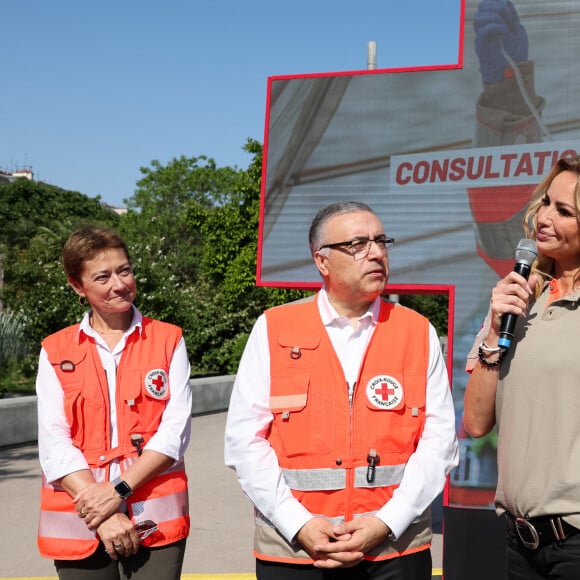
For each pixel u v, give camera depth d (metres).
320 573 2.77
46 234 28.48
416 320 3.00
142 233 46.16
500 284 2.67
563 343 2.54
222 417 13.81
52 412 3.11
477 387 2.79
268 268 6.11
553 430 2.51
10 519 7.01
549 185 2.76
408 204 5.79
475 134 5.66
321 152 6.01
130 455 3.08
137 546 2.98
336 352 2.92
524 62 5.55
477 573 4.99
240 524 7.06
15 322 16.12
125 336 3.20
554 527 2.47
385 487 2.80
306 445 2.82
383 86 5.88
